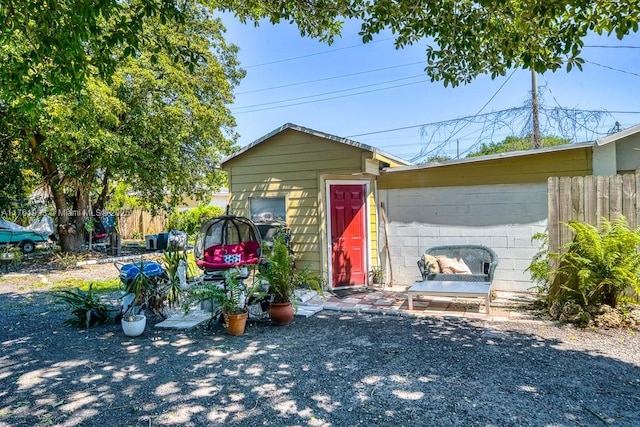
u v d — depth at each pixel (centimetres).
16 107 842
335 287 750
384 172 782
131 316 495
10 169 1211
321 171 714
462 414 288
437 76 516
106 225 1395
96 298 635
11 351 447
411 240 766
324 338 471
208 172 1480
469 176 713
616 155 614
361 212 784
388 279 785
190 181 1441
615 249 479
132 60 1091
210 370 381
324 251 720
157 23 1045
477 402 305
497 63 480
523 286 675
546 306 558
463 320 529
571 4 355
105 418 296
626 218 514
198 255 667
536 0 363
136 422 289
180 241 1365
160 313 557
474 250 686
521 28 406
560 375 349
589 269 490
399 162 812
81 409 311
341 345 444
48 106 877
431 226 748
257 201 792
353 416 289
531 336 456
